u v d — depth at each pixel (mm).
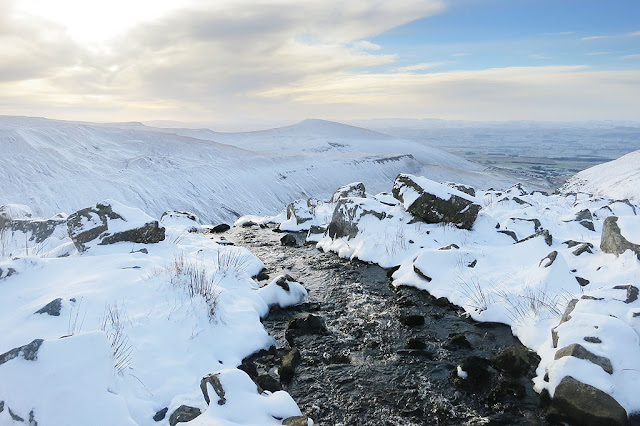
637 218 7410
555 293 6664
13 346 4531
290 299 8062
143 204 68125
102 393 3748
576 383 4496
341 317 7477
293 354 5934
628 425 4105
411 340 6363
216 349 5695
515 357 5508
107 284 6426
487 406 4852
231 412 3922
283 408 4160
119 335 5148
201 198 78625
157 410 4273
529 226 11250
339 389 5254
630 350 4664
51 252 9328
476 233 10672
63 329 4984
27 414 3383
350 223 12094
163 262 8086
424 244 10305
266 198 93125
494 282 7734
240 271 8828
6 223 11438
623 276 6406
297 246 12969
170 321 5875
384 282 9242
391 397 5074
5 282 6297
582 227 11781
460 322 7070
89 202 62281
